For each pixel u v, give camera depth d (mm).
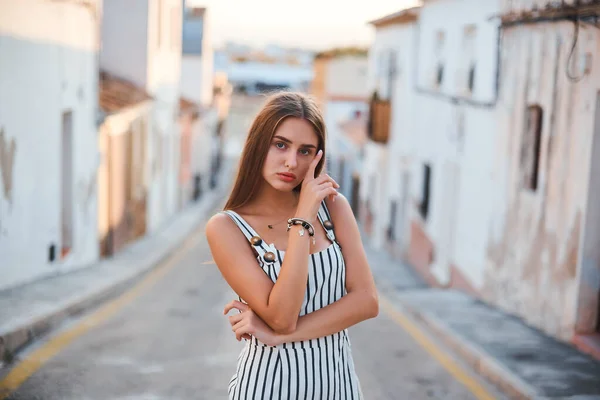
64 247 12664
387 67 20750
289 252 2336
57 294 9547
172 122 25469
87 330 8344
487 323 9023
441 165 14547
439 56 15422
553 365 6898
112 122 15406
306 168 2480
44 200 10578
